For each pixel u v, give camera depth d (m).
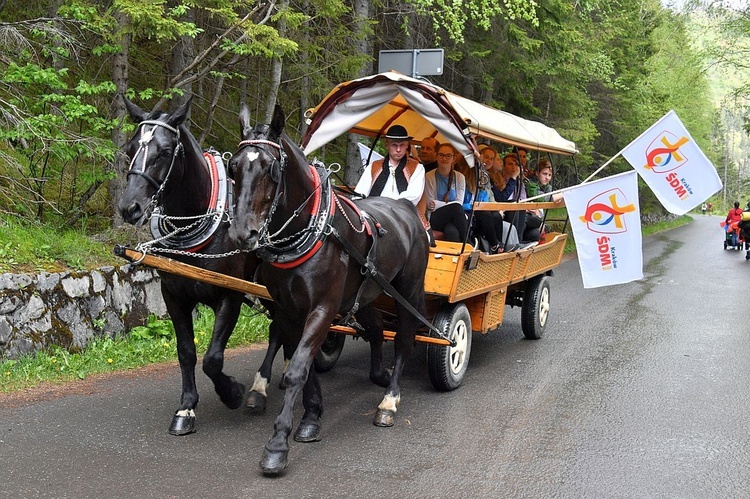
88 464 4.56
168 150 4.84
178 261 5.15
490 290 7.20
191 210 5.19
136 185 4.70
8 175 9.05
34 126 8.11
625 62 25.97
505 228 8.44
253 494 4.23
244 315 8.91
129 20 8.67
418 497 4.29
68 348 7.00
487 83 17.08
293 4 11.80
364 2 12.77
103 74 11.16
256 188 4.21
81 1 8.59
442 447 5.16
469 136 6.25
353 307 5.34
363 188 6.83
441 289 6.36
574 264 18.36
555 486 4.52
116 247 4.52
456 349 6.64
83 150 8.35
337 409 6.04
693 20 28.14
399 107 7.44
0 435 4.96
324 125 6.70
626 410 6.14
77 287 7.25
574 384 6.95
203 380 6.73
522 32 15.79
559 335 9.38
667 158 7.95
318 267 4.77
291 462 4.78
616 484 4.58
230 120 13.86
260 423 5.56
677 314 11.07
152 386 6.35
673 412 6.11
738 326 10.08
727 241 25.30
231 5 9.12
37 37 9.38
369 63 13.45
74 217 9.12
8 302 6.50
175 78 9.34
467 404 6.24
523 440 5.35
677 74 31.45
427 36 16.02
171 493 4.19
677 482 4.64
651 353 8.32
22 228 7.84
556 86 18.42
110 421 5.39
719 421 5.89
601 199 7.88
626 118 28.34
